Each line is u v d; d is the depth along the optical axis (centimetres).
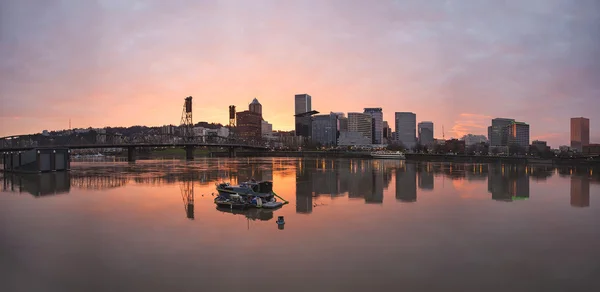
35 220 3462
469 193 5450
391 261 2277
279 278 1998
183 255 2392
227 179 7806
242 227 3142
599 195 5303
